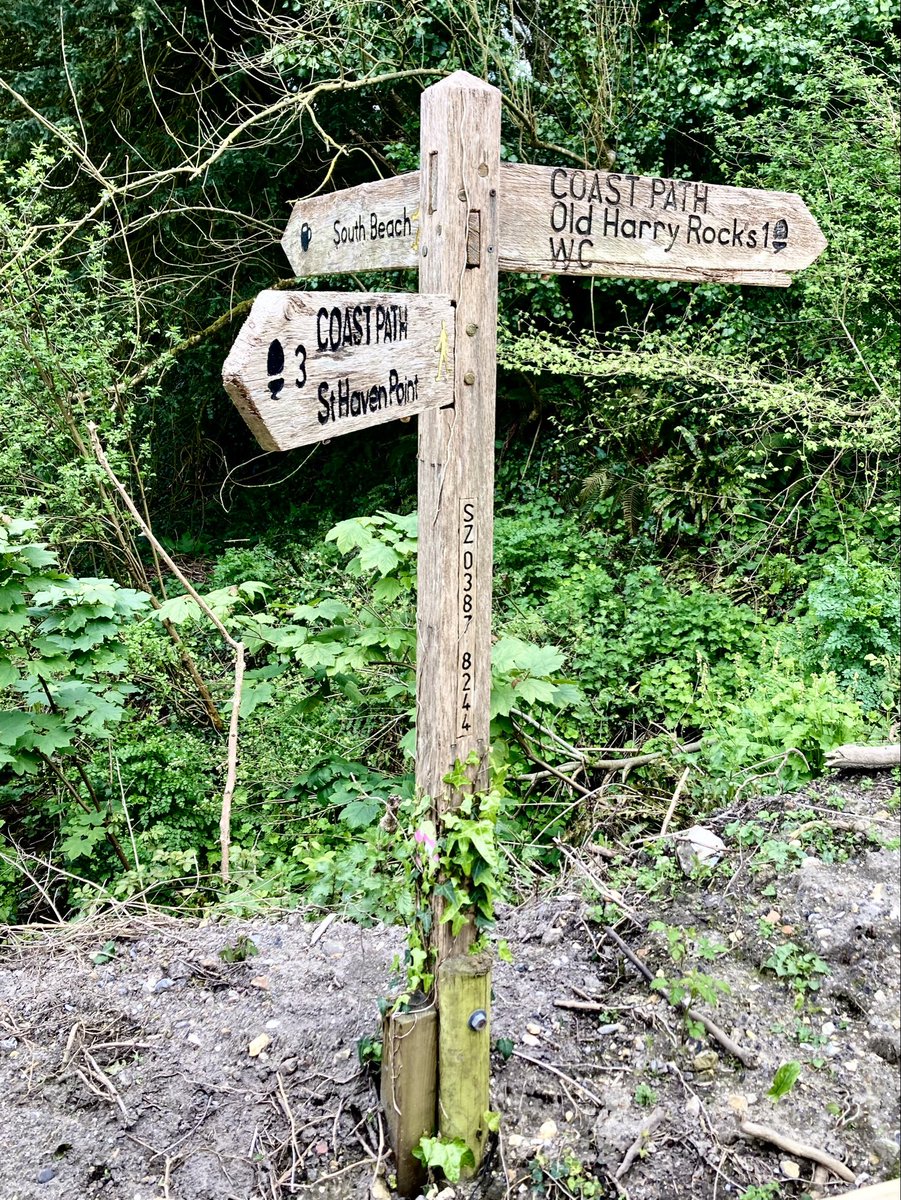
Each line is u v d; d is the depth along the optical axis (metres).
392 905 2.99
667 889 3.19
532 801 4.61
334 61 7.66
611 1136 2.38
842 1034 2.60
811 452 7.04
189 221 8.94
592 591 6.39
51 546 6.48
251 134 8.34
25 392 6.14
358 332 1.83
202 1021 2.84
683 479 7.46
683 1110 2.45
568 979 2.92
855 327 6.79
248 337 1.61
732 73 7.52
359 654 3.86
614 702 5.43
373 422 1.89
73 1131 2.51
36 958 3.23
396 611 4.27
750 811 3.51
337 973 3.01
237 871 4.00
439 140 1.98
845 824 3.23
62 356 6.06
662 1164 2.33
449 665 2.18
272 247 9.45
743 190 2.54
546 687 3.45
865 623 5.06
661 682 5.50
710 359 6.72
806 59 7.14
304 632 4.07
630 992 2.84
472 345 2.09
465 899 2.23
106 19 8.12
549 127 8.09
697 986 2.63
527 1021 2.75
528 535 7.35
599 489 7.69
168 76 8.76
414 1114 2.27
